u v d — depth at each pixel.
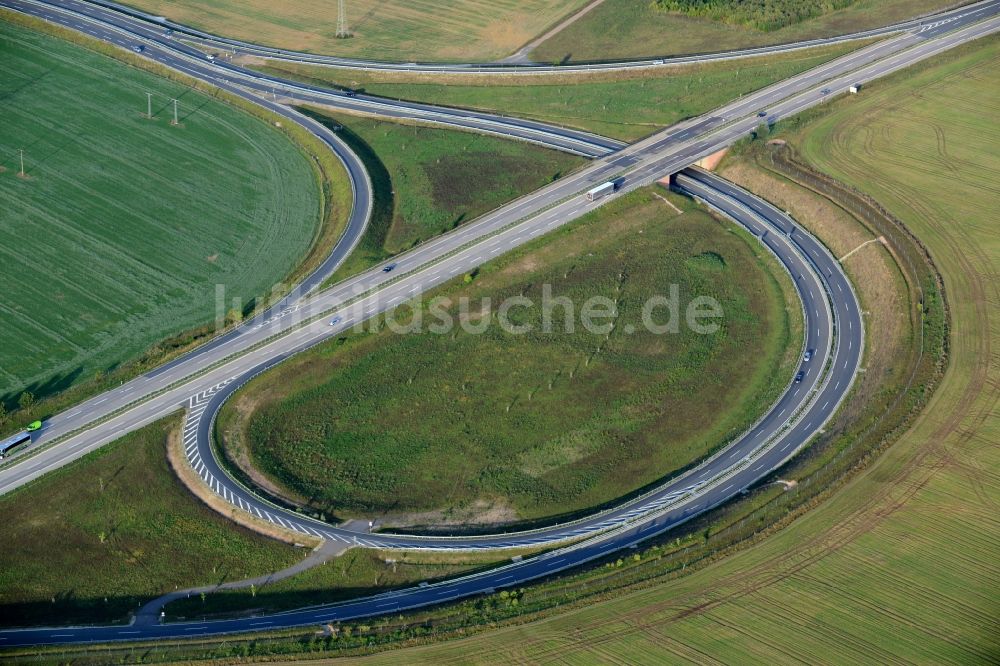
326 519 182.50
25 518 181.75
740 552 170.00
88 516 182.12
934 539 171.38
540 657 154.38
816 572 166.00
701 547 171.12
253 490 187.25
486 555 175.38
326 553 176.38
